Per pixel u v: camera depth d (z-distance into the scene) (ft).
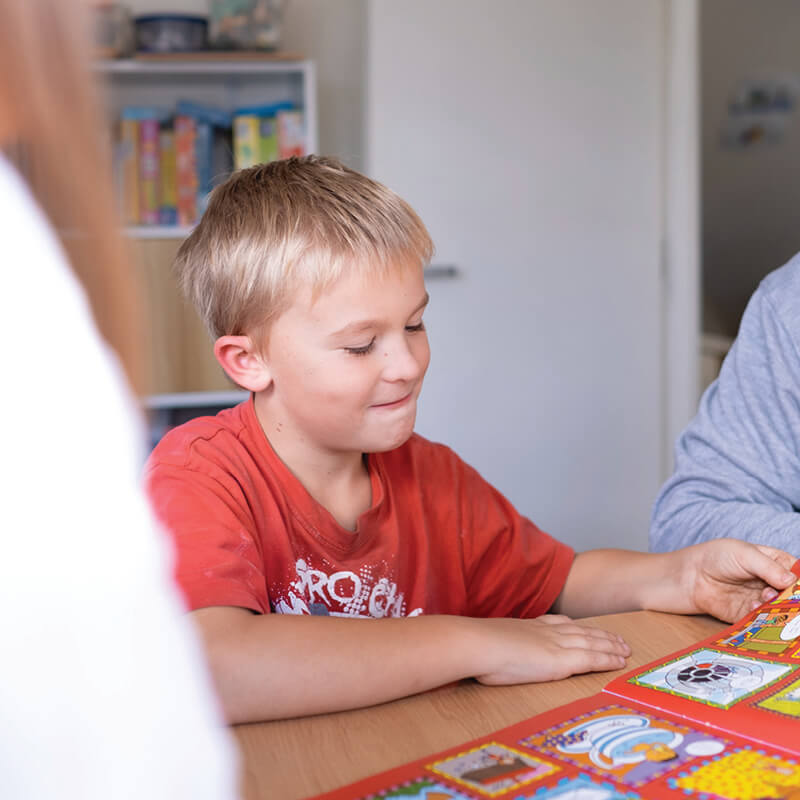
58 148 0.73
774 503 3.20
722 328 14.99
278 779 1.81
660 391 9.49
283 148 8.57
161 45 8.26
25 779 0.84
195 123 8.53
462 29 8.66
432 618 2.33
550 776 1.76
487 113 8.79
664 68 9.18
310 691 2.07
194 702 0.95
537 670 2.26
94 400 0.81
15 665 0.83
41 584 0.84
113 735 0.87
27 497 0.83
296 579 2.79
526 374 9.14
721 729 1.93
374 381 2.53
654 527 3.41
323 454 2.83
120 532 0.87
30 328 0.78
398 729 2.03
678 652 2.39
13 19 0.69
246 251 2.57
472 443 9.11
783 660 2.27
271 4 8.38
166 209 8.54
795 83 13.76
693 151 9.25
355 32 9.46
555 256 9.09
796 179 14.20
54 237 0.76
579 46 8.92
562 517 9.37
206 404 8.55
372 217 2.54
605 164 9.11
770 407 3.35
